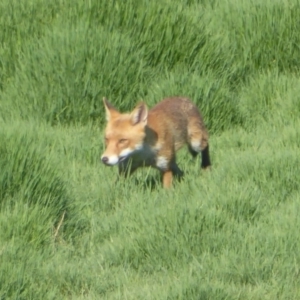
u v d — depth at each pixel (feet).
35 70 47.91
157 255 32.32
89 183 39.65
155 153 40.52
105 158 39.34
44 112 47.06
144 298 28.99
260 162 38.91
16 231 32.96
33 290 29.40
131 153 39.96
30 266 30.89
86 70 47.60
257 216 35.09
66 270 31.37
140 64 48.93
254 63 53.31
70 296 30.45
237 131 47.80
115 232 35.04
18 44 50.03
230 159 40.75
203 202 34.86
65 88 47.24
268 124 47.91
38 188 35.24
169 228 33.09
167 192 37.96
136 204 36.58
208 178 38.91
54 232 34.55
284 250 31.89
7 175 34.96
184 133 42.80
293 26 53.93
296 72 53.62
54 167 36.58
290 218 34.32
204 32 52.37
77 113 47.26
